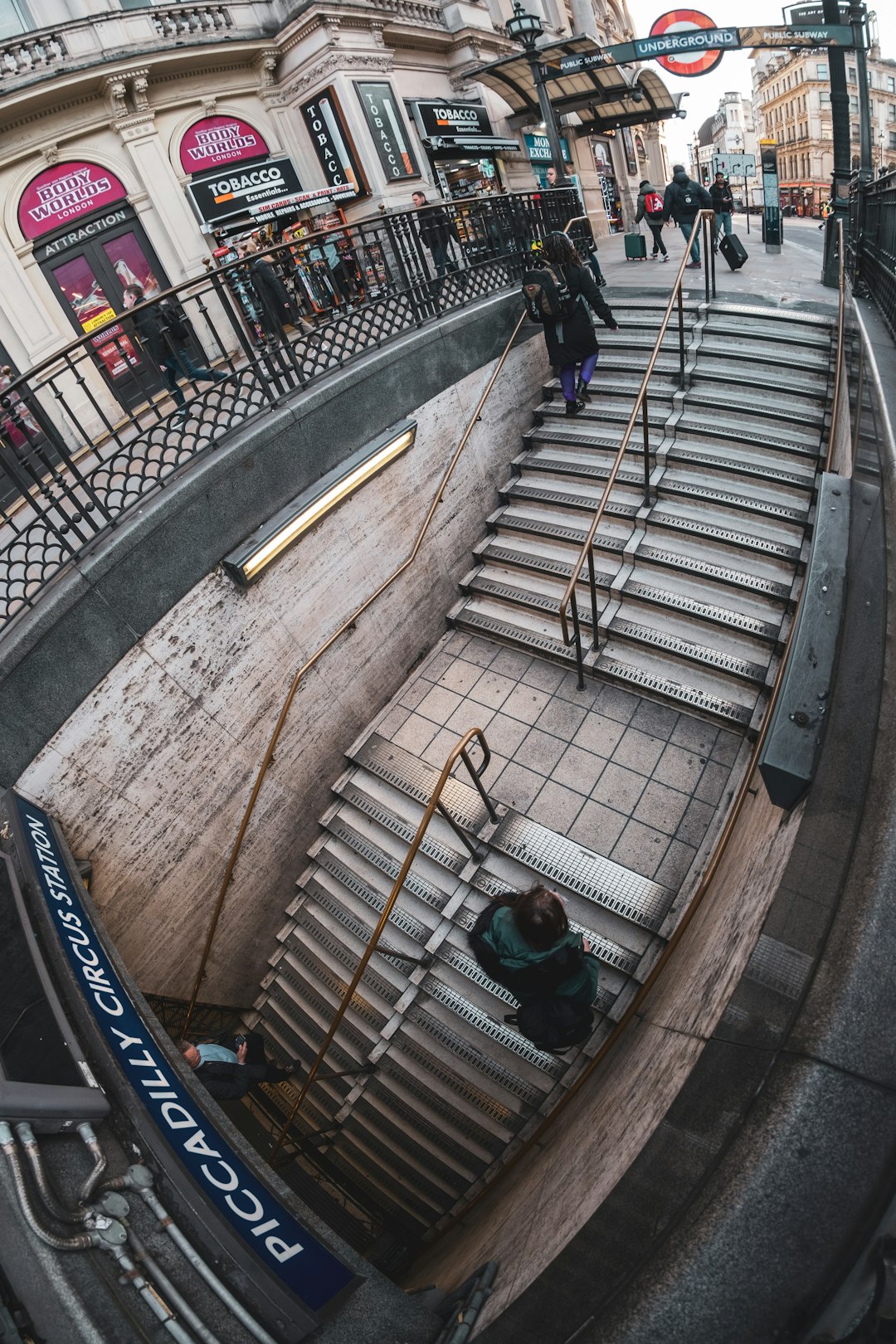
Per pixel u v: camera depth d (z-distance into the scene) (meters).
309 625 5.61
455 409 6.61
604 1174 1.97
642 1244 1.48
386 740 6.34
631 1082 2.82
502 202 7.20
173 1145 2.25
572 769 5.60
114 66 8.14
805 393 6.30
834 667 2.72
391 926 5.55
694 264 9.62
